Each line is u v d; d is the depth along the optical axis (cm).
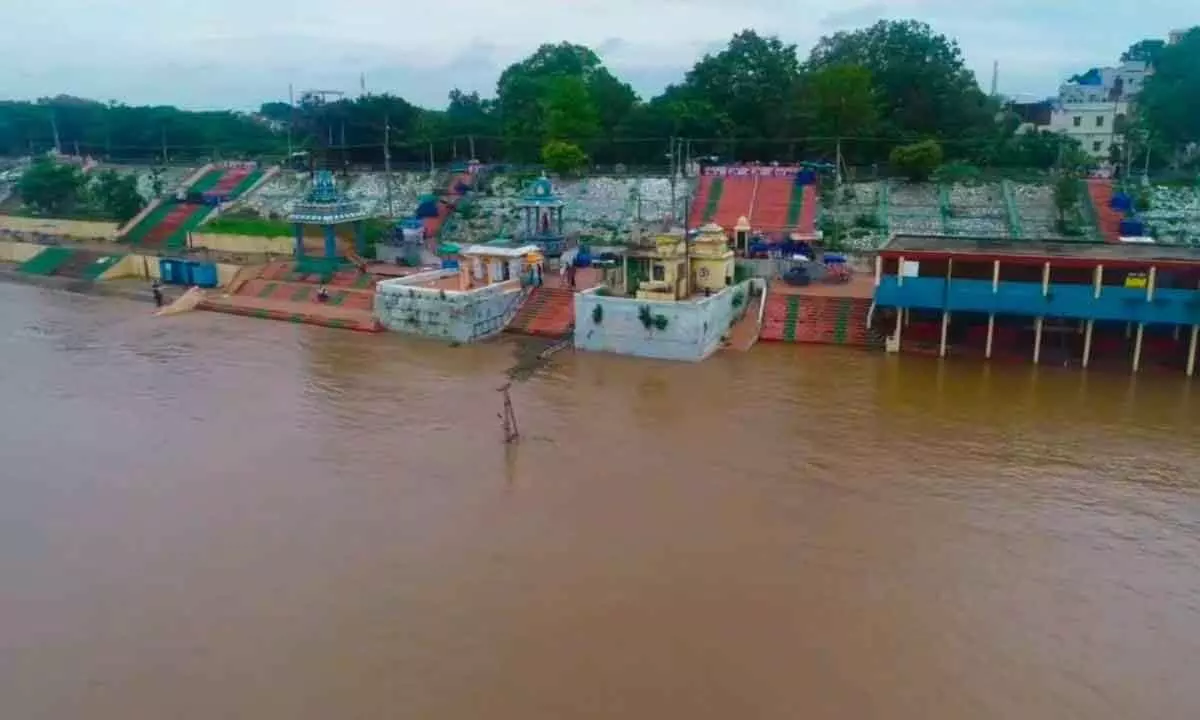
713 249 5003
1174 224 5897
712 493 3038
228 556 2648
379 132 9169
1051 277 4497
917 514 2872
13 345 5178
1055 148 7269
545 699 1984
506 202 7481
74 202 9319
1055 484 3088
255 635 2248
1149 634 2223
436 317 5141
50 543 2753
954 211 6334
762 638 2209
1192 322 4159
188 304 6197
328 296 5969
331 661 2138
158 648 2208
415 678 2067
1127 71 12656
